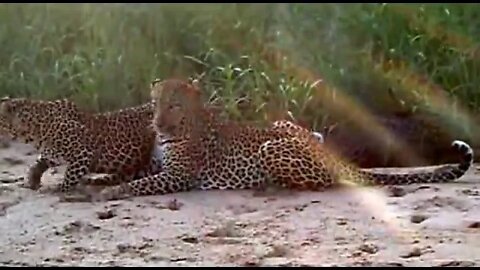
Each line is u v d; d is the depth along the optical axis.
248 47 17.66
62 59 17.45
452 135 15.33
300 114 15.66
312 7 18.58
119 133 12.84
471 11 17.52
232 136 12.59
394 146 15.17
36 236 10.23
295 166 12.28
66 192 12.34
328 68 16.34
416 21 17.19
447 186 12.47
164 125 12.30
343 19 17.62
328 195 12.04
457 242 9.82
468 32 16.77
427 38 16.77
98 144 12.69
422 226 10.48
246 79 16.12
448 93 15.90
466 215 10.89
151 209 11.37
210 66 17.06
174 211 11.29
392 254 9.45
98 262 9.23
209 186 12.45
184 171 12.32
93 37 18.23
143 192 12.14
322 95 15.98
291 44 17.36
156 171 12.88
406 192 12.14
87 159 12.52
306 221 10.76
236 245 9.84
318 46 17.44
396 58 16.55
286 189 12.36
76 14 18.95
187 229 10.48
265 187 12.44
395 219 10.80
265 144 12.42
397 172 13.95
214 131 12.62
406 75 16.27
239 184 12.45
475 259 9.21
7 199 11.93
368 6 18.28
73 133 12.52
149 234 10.29
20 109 12.55
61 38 18.27
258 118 15.56
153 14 18.72
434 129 15.39
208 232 10.35
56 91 16.98
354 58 16.83
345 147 15.17
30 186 12.62
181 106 12.42
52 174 13.63
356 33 17.41
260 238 10.10
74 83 17.00
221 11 18.80
